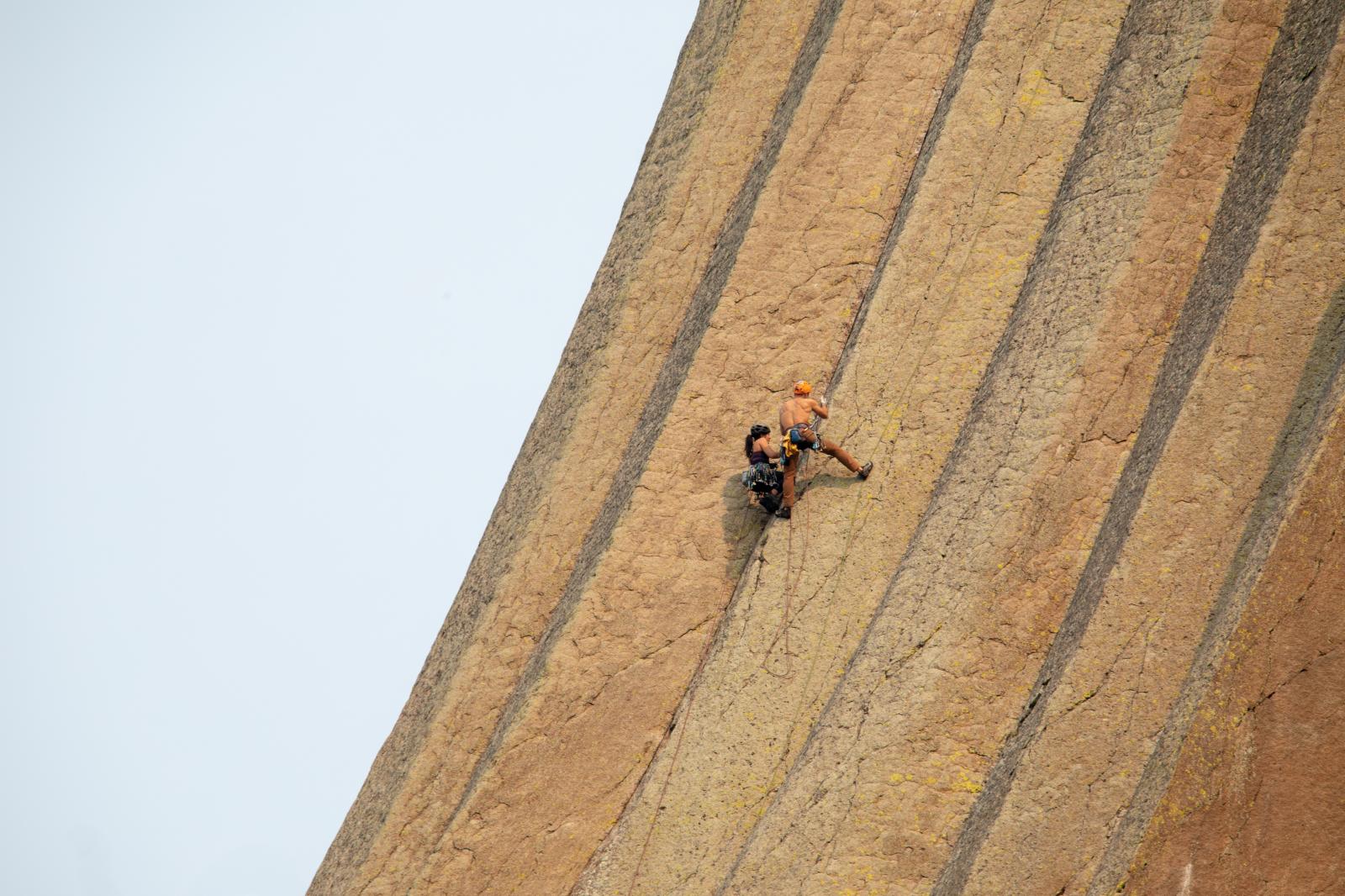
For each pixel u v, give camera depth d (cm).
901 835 4812
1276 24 5491
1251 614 3966
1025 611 4981
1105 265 5441
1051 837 4397
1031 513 5109
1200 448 4650
